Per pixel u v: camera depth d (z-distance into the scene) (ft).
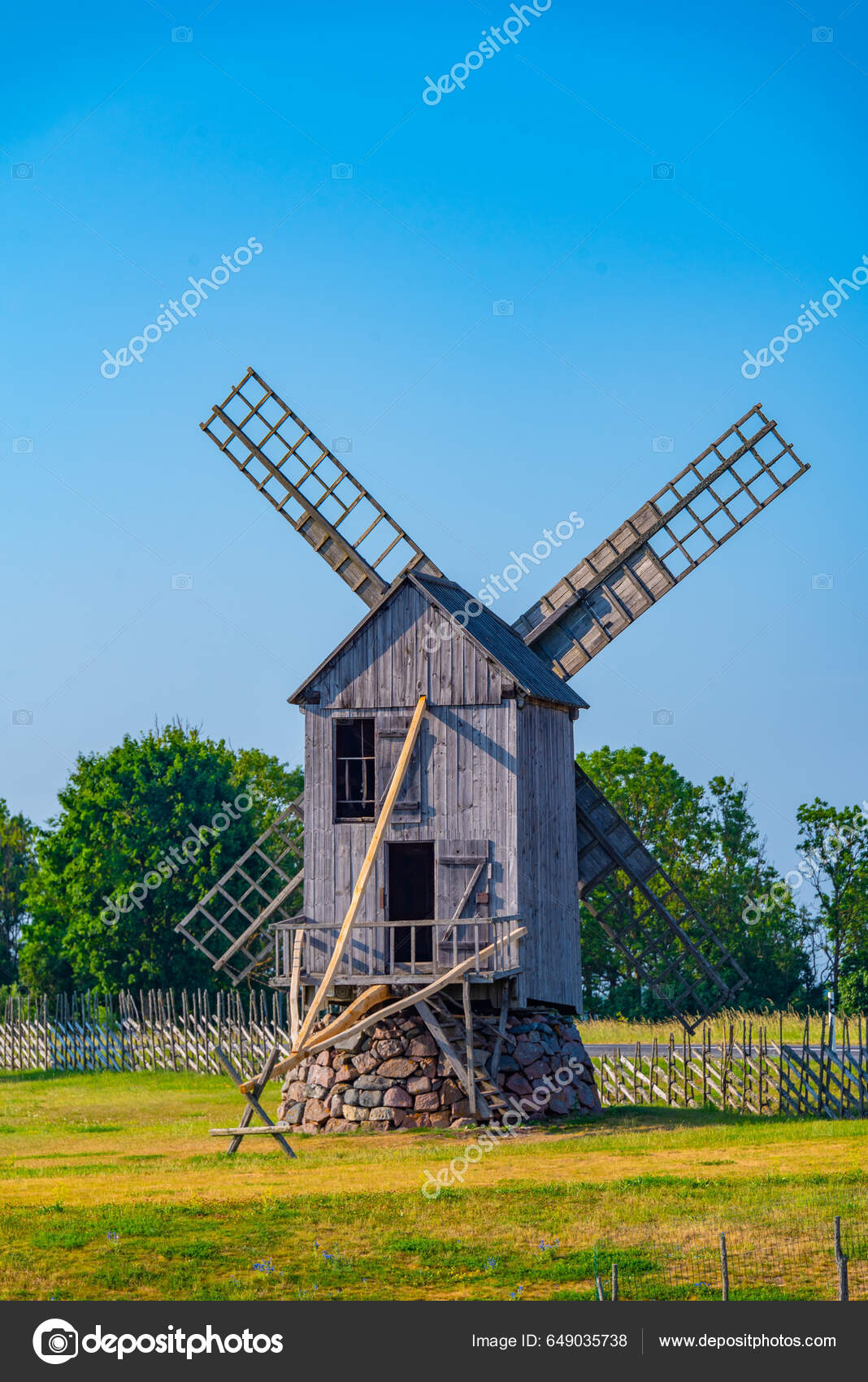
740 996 624.18
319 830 279.28
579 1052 295.89
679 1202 181.27
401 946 323.57
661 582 330.34
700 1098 308.60
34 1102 366.22
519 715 278.46
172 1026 435.53
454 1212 178.40
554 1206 180.55
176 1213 179.63
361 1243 164.86
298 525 337.11
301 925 274.77
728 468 332.80
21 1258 159.12
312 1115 272.10
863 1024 482.69
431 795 275.18
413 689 278.26
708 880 650.43
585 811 334.85
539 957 285.43
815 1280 146.82
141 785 596.29
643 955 341.82
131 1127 303.07
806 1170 204.13
